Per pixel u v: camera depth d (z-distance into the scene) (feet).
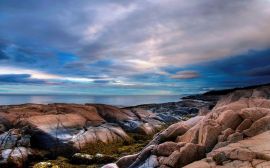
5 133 84.74
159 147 50.16
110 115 123.44
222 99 113.70
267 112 52.75
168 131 58.75
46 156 80.89
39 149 83.10
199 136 51.88
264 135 46.44
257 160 36.17
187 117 153.99
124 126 116.78
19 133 84.99
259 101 67.10
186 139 54.60
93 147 86.33
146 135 110.42
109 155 80.53
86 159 75.61
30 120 90.99
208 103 216.74
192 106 203.10
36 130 86.28
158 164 47.32
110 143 92.53
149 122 125.59
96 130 95.61
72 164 74.79
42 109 113.80
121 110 133.69
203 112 110.32
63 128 90.22
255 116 52.01
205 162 39.83
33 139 85.35
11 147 78.23
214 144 48.70
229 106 62.54
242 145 41.93
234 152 38.81
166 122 136.46
